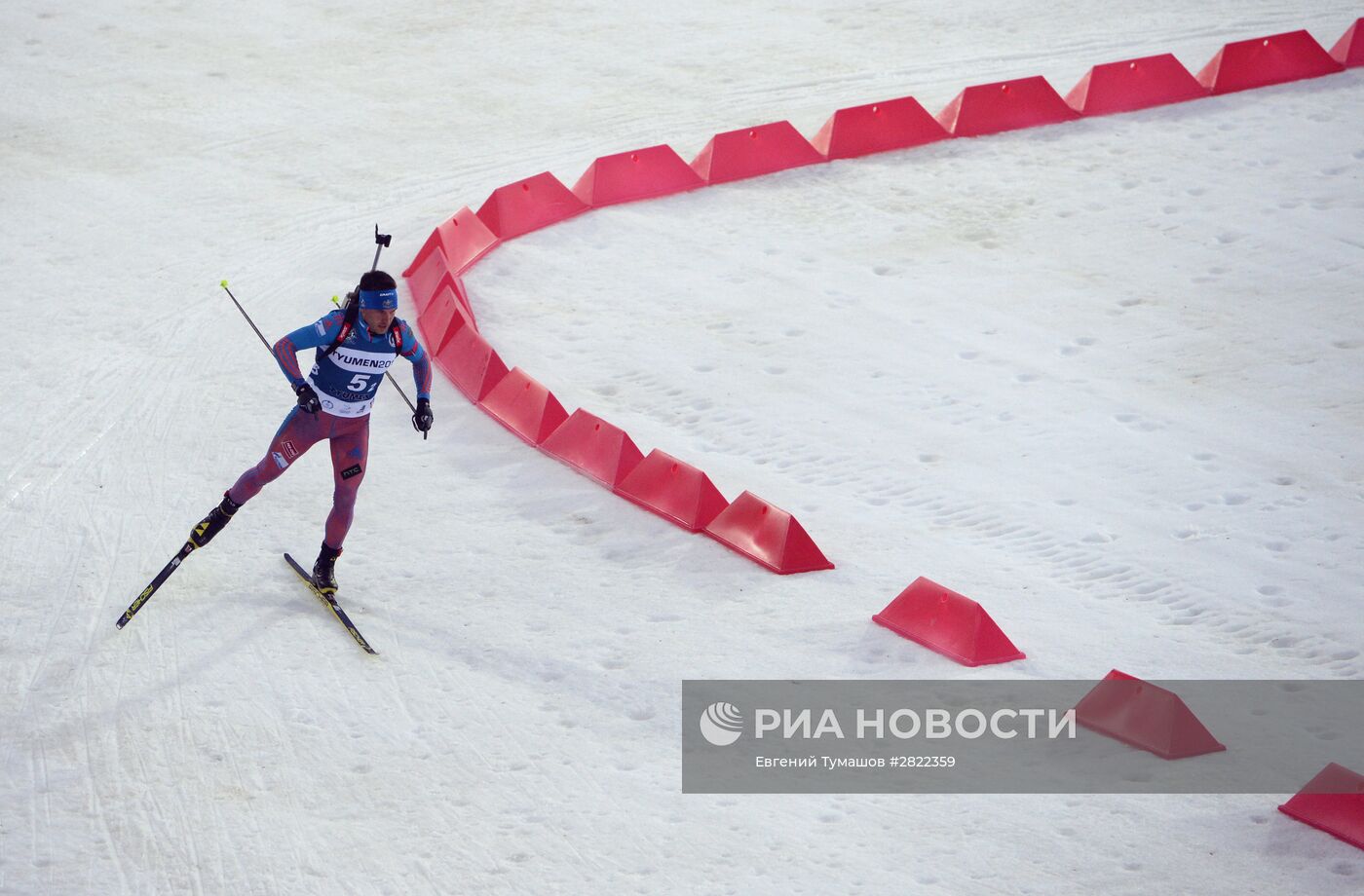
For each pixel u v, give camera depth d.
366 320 17.12
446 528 20.53
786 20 48.00
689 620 18.20
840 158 35.94
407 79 43.00
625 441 21.88
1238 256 29.33
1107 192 33.16
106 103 40.88
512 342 26.83
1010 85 37.34
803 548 19.50
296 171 35.91
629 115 39.41
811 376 25.34
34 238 31.78
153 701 16.25
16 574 19.00
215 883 13.30
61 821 14.23
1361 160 34.03
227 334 26.97
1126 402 23.95
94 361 25.81
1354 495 20.77
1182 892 12.87
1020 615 18.14
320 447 22.94
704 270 29.97
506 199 32.12
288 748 15.45
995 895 12.89
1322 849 13.45
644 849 13.73
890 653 17.41
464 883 13.23
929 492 21.55
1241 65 39.44
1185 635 17.59
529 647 17.53
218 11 49.81
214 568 19.20
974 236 31.16
